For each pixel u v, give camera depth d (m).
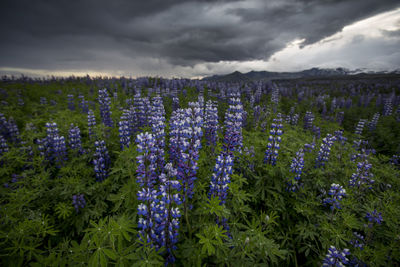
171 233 3.57
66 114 11.52
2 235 3.50
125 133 7.60
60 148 6.77
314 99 27.34
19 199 4.78
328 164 6.95
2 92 17.00
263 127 10.54
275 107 15.23
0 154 6.96
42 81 29.03
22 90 20.08
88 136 9.02
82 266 2.98
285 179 5.75
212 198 3.78
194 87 21.95
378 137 13.90
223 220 4.17
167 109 11.86
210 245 3.14
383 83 58.12
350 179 6.19
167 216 3.54
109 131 8.63
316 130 12.91
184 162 4.13
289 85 63.53
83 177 6.16
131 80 28.22
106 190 5.77
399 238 4.23
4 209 4.02
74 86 25.52
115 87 21.88
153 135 5.12
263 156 6.45
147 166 3.77
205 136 7.18
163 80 26.98
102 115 9.89
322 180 6.23
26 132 8.67
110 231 3.07
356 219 4.75
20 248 3.39
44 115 11.78
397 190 6.15
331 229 4.51
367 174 6.09
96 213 5.16
